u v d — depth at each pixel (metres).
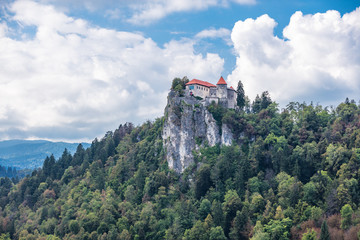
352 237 190.38
